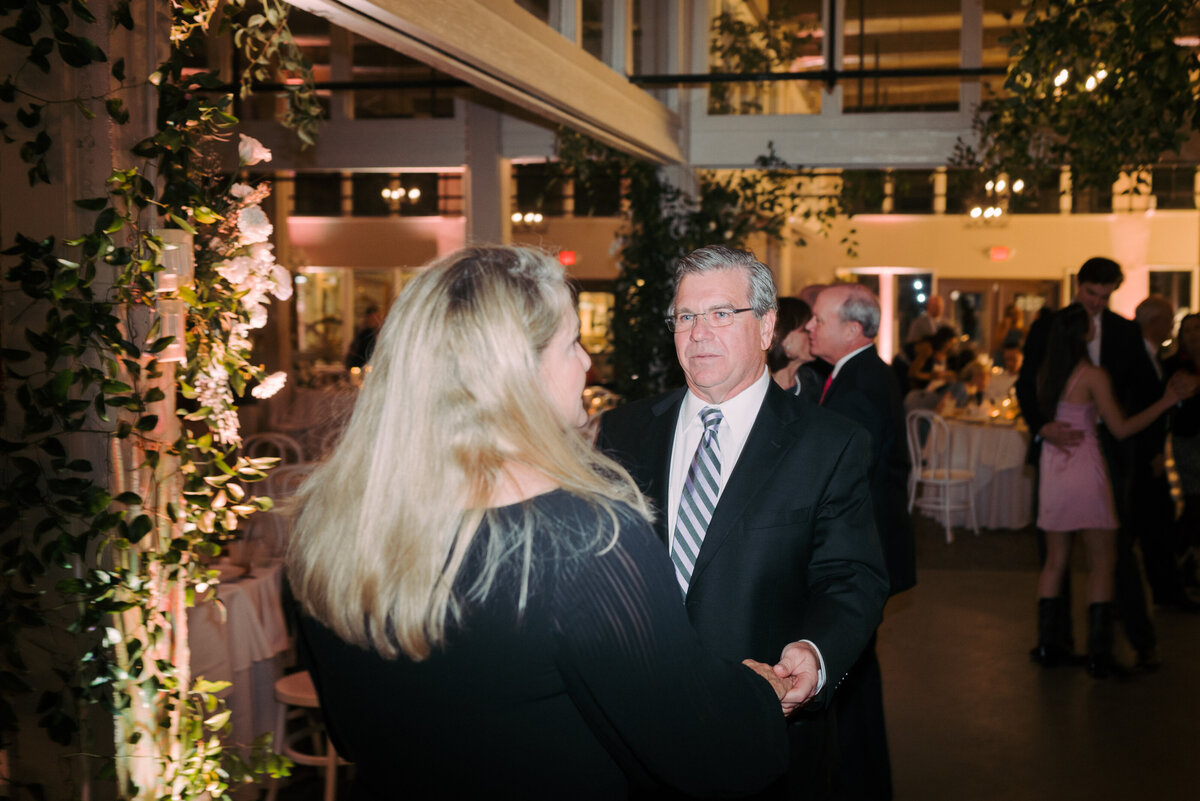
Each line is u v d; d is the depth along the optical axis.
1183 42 4.89
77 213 2.04
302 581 1.08
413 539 1.00
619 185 7.23
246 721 3.30
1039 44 4.36
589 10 4.91
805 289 4.41
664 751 1.01
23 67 2.01
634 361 6.80
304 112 3.18
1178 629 5.22
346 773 3.62
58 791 2.10
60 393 1.96
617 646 0.98
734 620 1.92
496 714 1.00
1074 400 4.40
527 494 1.03
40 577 2.07
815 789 2.04
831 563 1.97
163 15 2.18
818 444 2.01
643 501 1.10
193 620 3.07
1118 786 3.45
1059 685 4.45
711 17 6.45
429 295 1.08
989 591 6.05
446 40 3.00
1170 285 14.62
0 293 2.04
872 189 7.72
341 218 15.99
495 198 7.55
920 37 6.33
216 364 2.29
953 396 8.65
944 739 3.88
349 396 1.25
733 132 6.53
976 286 15.23
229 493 2.29
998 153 5.88
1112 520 4.46
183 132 2.13
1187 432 5.48
